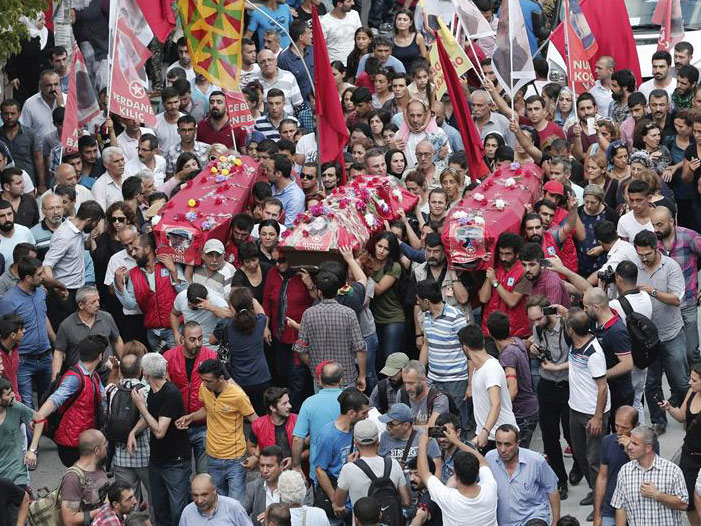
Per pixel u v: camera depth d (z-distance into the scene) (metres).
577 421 50.97
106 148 64.75
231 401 50.78
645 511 45.16
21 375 56.34
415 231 62.09
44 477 56.19
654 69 78.56
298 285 57.06
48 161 70.88
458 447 45.47
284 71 81.06
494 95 71.38
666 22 84.12
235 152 64.81
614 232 58.28
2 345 52.66
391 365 50.56
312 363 54.38
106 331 55.75
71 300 58.94
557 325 51.91
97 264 60.31
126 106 67.12
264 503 49.28
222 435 51.19
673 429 58.53
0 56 66.50
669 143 71.44
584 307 53.25
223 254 57.72
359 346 54.03
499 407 48.53
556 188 60.31
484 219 56.78
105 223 62.75
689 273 58.44
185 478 51.50
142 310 58.94
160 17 68.62
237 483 51.47
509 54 69.69
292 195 63.94
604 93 81.00
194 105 78.12
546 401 52.69
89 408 52.16
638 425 45.81
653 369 57.34
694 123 68.69
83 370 52.06
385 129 70.56
